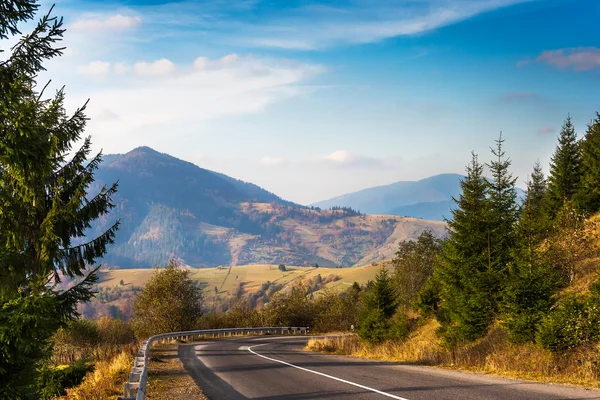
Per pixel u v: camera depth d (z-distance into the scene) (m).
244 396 11.76
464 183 24.52
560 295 20.28
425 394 10.36
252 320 66.25
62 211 12.76
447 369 15.38
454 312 22.81
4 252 10.83
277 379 14.56
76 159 13.67
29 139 9.70
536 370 13.01
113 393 13.01
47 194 13.56
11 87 9.59
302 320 66.69
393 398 10.13
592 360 12.18
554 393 9.66
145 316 47.09
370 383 12.57
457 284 23.56
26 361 11.27
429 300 35.44
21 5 9.15
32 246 12.60
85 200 13.59
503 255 22.39
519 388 10.53
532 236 21.11
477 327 21.30
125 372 16.62
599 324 13.43
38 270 12.55
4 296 10.70
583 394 9.38
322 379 13.96
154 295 47.53
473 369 14.80
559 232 22.97
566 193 40.09
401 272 54.16
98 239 13.62
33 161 10.14
